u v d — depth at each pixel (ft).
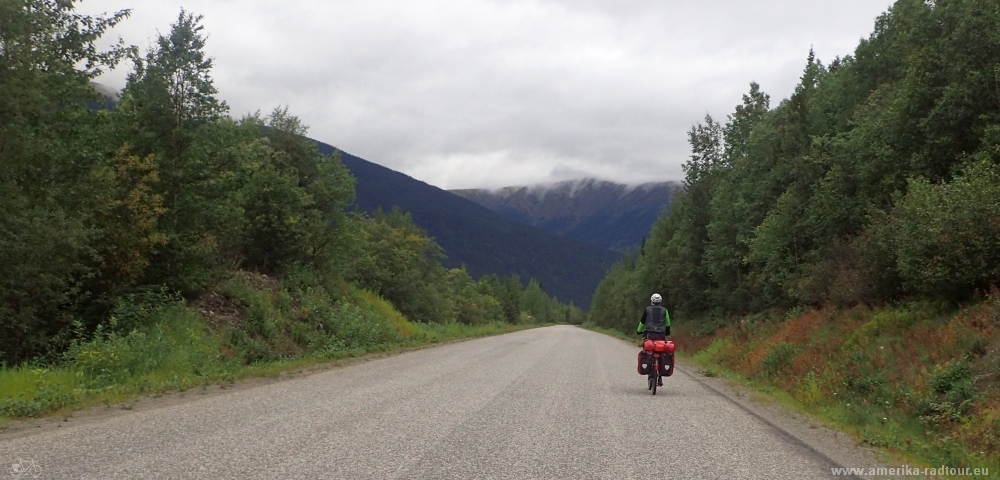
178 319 59.77
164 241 61.11
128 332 54.95
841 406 38.04
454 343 107.04
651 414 33.22
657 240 199.11
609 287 391.24
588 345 112.47
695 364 82.79
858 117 82.79
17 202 49.34
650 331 44.50
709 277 155.84
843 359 48.34
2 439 23.67
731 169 144.36
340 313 90.12
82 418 28.71
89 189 54.85
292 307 82.79
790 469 21.76
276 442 23.41
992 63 60.23
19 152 49.24
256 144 91.09
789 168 106.11
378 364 60.13
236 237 84.28
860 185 77.05
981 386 33.27
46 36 52.85
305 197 94.94
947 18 65.51
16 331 50.39
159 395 36.88
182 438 23.94
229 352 60.64
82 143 56.90
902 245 49.96
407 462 20.84
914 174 65.21
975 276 44.29
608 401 37.58
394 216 233.55
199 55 67.92
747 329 93.97
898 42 87.76
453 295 263.08
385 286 158.61
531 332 209.67
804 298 80.59
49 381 38.68
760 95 149.28
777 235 96.89
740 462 22.50
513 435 25.96
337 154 105.50
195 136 67.31
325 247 102.73
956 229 45.73
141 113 65.46
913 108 66.23
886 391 37.83
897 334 48.47
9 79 48.34
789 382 49.75
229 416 29.12
